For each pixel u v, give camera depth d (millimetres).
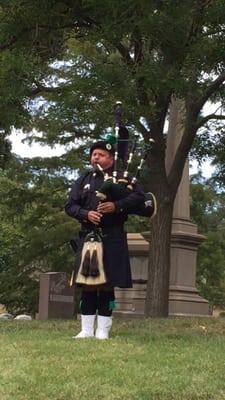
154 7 9117
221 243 24750
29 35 10320
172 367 5043
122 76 9320
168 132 15227
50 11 9805
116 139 6590
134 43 10477
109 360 5242
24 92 10375
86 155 20656
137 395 4266
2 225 26969
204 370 4980
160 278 12594
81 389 4379
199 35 9797
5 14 9773
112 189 6297
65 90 10492
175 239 15156
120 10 9133
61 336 6777
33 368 4938
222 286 26938
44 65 11430
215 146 13734
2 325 8680
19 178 21594
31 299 21984
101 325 6621
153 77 9234
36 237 21328
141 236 16094
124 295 15898
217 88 11844
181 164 12922
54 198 21875
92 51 12445
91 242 6371
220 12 9461
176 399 4227
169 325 8930
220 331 8266
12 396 4238
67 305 15844
